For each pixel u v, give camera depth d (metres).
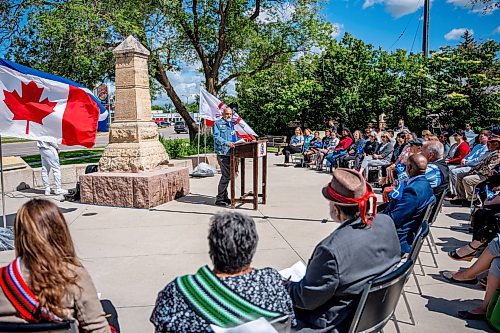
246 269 1.81
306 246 5.20
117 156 7.78
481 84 17.72
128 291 3.89
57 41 12.34
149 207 7.27
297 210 7.23
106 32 13.16
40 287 1.79
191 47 18.34
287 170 13.41
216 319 1.62
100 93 14.30
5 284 1.79
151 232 5.81
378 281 2.11
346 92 20.23
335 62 20.80
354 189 2.30
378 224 2.35
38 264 1.80
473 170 7.39
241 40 17.19
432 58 18.84
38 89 5.43
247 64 18.44
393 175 8.16
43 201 1.94
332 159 12.88
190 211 7.06
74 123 5.67
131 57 7.71
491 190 5.34
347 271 2.13
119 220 6.47
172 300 1.68
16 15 12.72
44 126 5.52
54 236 1.87
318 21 17.95
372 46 20.47
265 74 19.44
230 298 1.67
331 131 14.47
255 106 23.11
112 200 7.44
